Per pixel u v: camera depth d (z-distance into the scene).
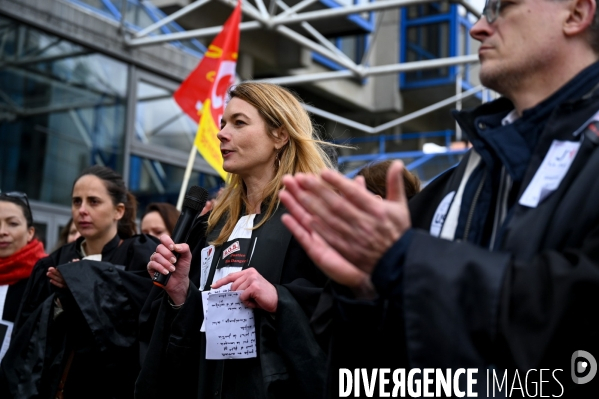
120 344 3.20
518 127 1.56
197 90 5.55
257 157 2.71
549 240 1.40
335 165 3.56
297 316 2.33
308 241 1.41
